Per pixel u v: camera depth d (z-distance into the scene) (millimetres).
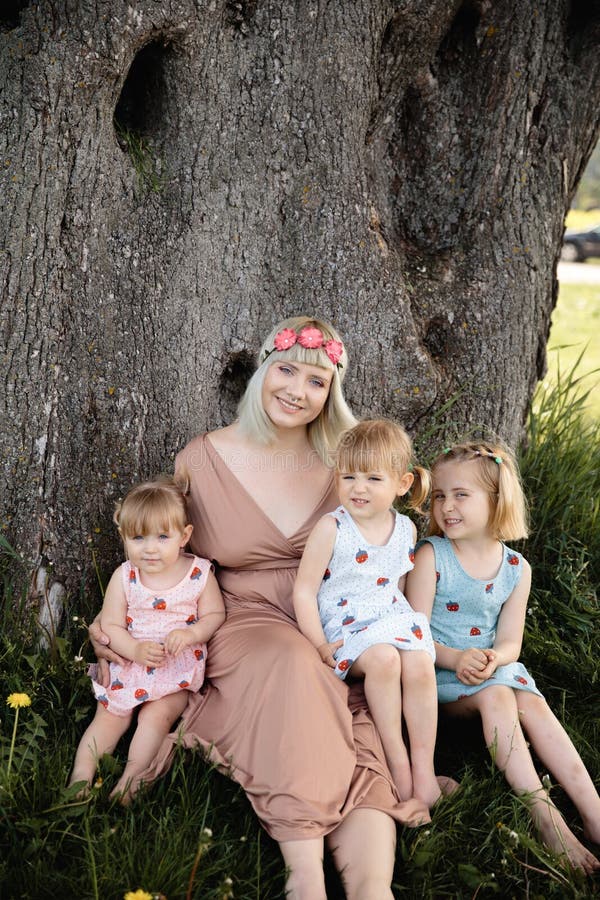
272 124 3146
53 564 2949
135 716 2723
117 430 3033
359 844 2221
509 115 3586
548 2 3488
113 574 2830
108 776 2447
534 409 4750
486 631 2969
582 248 20438
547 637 3340
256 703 2418
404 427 3580
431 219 3705
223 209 3145
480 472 2871
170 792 2428
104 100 2830
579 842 2455
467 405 3713
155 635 2773
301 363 2811
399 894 2230
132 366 3045
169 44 2902
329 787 2283
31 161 2773
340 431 3020
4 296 2824
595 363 8961
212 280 3166
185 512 2807
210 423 3279
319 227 3279
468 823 2480
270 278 3258
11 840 2203
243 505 2881
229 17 3006
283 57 3096
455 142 3643
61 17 2680
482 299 3660
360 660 2594
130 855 2131
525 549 3754
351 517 2826
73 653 2912
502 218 3689
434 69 3555
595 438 4426
